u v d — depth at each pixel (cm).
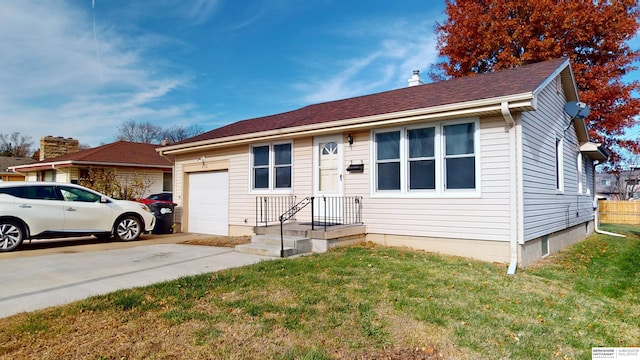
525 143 743
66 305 434
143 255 780
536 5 1611
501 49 1759
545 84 764
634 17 1614
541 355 352
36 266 661
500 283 574
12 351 322
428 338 376
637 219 1977
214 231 1242
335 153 963
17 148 4988
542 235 836
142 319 397
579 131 1208
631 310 491
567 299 516
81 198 962
